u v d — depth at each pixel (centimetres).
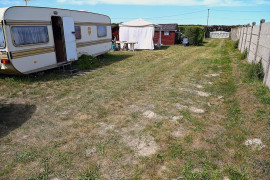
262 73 745
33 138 397
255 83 702
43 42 807
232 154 344
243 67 977
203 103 571
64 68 973
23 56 723
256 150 348
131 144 378
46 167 316
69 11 943
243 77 800
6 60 676
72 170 311
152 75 885
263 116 467
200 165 320
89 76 873
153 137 402
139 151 357
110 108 538
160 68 1032
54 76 855
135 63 1187
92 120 471
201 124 450
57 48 1007
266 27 761
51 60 861
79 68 987
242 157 334
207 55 1498
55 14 857
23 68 730
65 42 916
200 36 2345
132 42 1808
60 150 360
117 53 1653
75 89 694
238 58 1273
